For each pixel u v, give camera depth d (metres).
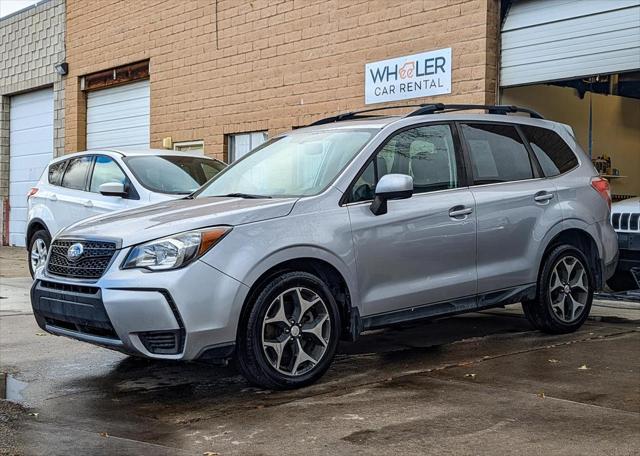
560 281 7.00
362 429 4.41
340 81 12.29
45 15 19.62
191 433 4.43
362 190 5.77
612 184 13.09
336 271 5.55
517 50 10.15
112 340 5.07
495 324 7.75
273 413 4.77
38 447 4.18
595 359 6.07
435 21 10.83
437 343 6.85
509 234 6.50
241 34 14.09
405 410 4.75
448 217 6.09
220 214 5.19
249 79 13.98
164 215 5.43
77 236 5.45
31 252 11.12
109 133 18.02
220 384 5.57
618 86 12.27
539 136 7.14
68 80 18.94
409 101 11.23
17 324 8.12
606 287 9.88
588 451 4.00
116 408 5.00
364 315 5.68
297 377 5.29
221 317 4.98
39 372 6.02
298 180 5.97
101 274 5.15
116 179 9.56
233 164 6.84
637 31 8.96
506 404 4.85
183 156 10.09
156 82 16.22
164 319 4.88
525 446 4.08
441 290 6.06
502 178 6.65
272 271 5.25
